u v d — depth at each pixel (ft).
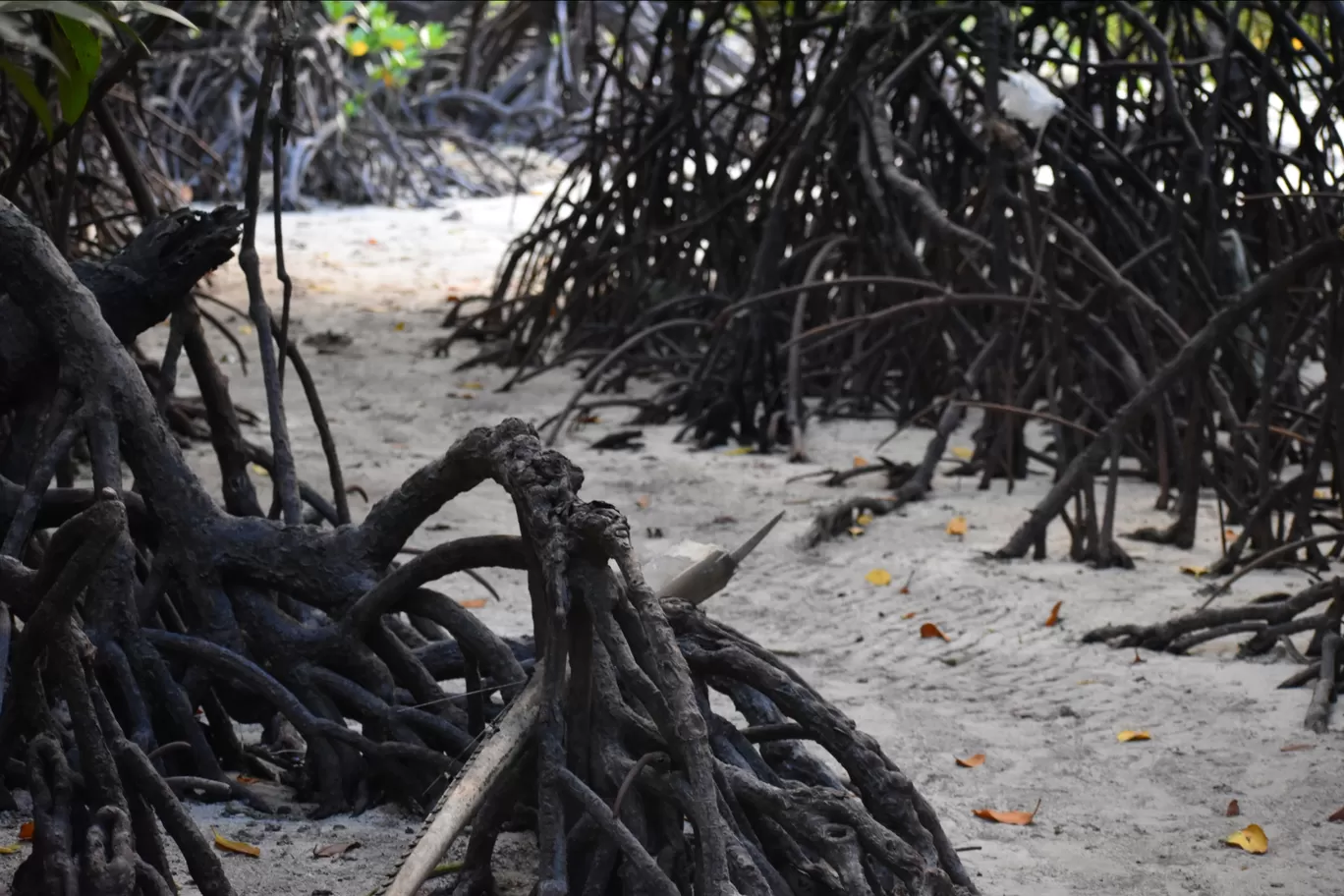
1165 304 24.40
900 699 14.10
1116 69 28.07
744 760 8.91
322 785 10.46
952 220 29.12
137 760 8.43
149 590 10.85
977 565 18.74
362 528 10.65
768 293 26.21
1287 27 26.09
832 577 18.19
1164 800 11.76
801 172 26.99
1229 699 14.06
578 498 8.66
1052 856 10.62
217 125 61.31
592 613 8.36
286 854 9.68
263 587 10.85
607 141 34.96
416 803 10.39
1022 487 23.04
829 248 27.63
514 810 9.83
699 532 19.99
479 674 10.48
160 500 10.84
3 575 8.61
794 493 22.33
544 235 34.53
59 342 10.71
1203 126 28.19
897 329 26.78
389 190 62.13
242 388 28.17
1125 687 14.40
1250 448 22.77
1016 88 22.98
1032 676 14.76
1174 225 23.75
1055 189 25.84
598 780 8.44
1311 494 18.45
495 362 31.71
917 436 26.66
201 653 10.46
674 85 33.01
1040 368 22.76
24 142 13.17
